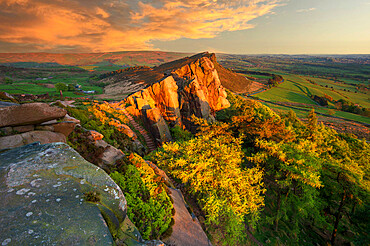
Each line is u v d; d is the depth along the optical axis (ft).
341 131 364.38
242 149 113.09
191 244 42.14
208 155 74.79
